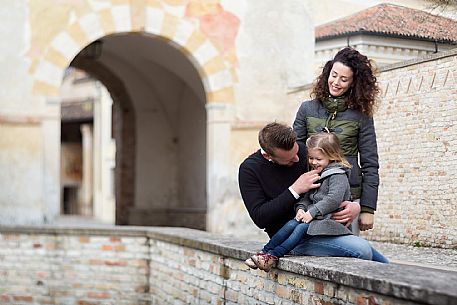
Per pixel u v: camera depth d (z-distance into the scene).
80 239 13.38
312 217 6.64
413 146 13.71
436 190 13.23
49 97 15.58
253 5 17.00
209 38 16.72
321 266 6.35
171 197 23.06
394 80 14.13
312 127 7.34
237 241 9.78
